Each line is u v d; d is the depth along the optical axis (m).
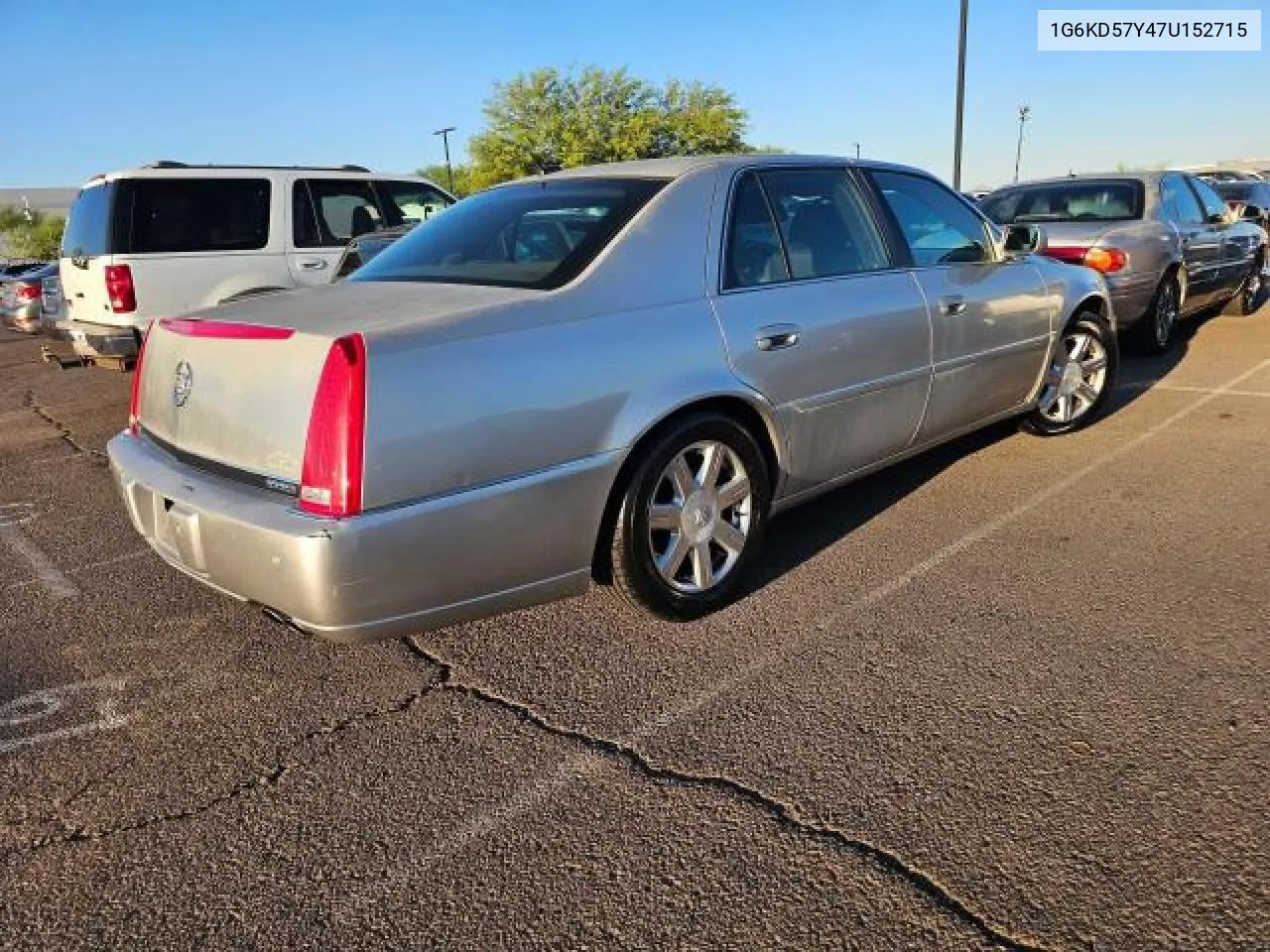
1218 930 2.01
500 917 2.16
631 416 3.09
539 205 3.70
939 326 4.33
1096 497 4.66
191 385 3.04
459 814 2.51
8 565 4.38
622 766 2.69
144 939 2.13
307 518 2.61
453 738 2.86
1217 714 2.78
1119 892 2.13
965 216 4.84
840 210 4.11
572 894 2.21
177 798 2.62
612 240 3.30
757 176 3.80
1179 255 8.07
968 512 4.53
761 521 3.63
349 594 2.61
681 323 3.29
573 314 3.06
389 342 2.66
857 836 2.35
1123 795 2.44
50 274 10.52
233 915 2.20
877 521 4.46
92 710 3.07
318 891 2.26
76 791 2.66
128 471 3.22
